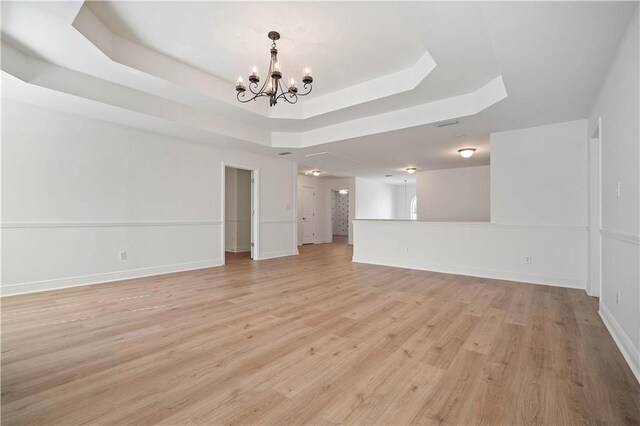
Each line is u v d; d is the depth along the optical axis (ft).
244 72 12.46
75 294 12.35
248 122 17.02
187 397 5.53
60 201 13.05
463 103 12.76
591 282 12.33
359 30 9.35
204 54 11.01
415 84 11.74
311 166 26.86
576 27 6.89
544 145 14.19
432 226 18.06
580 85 9.83
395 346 7.66
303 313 10.19
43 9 7.29
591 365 6.68
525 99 11.00
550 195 14.08
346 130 16.79
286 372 6.41
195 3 8.21
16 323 9.13
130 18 8.91
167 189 16.87
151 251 16.25
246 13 8.59
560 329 8.76
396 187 42.57
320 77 12.82
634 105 6.56
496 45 7.69
